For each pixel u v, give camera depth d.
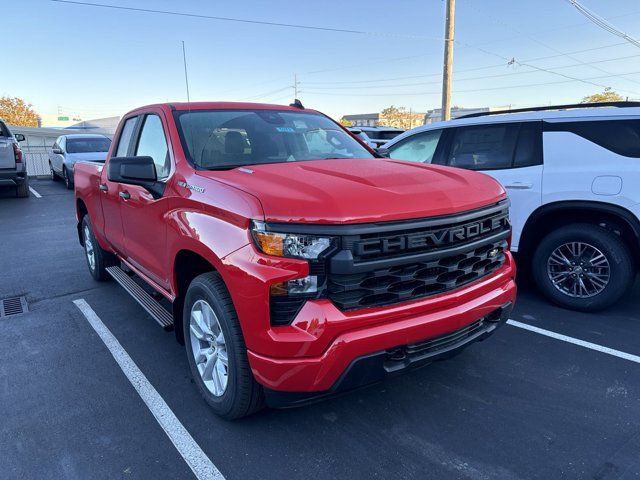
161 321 3.59
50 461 2.63
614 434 2.80
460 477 2.47
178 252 3.13
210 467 2.57
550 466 2.54
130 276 4.95
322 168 3.05
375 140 11.57
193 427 2.92
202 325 3.03
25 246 7.91
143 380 3.50
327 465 2.58
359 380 2.46
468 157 5.31
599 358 3.74
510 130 4.99
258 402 2.77
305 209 2.35
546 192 4.62
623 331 4.23
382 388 3.34
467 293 2.77
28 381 3.50
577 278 4.60
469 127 5.37
